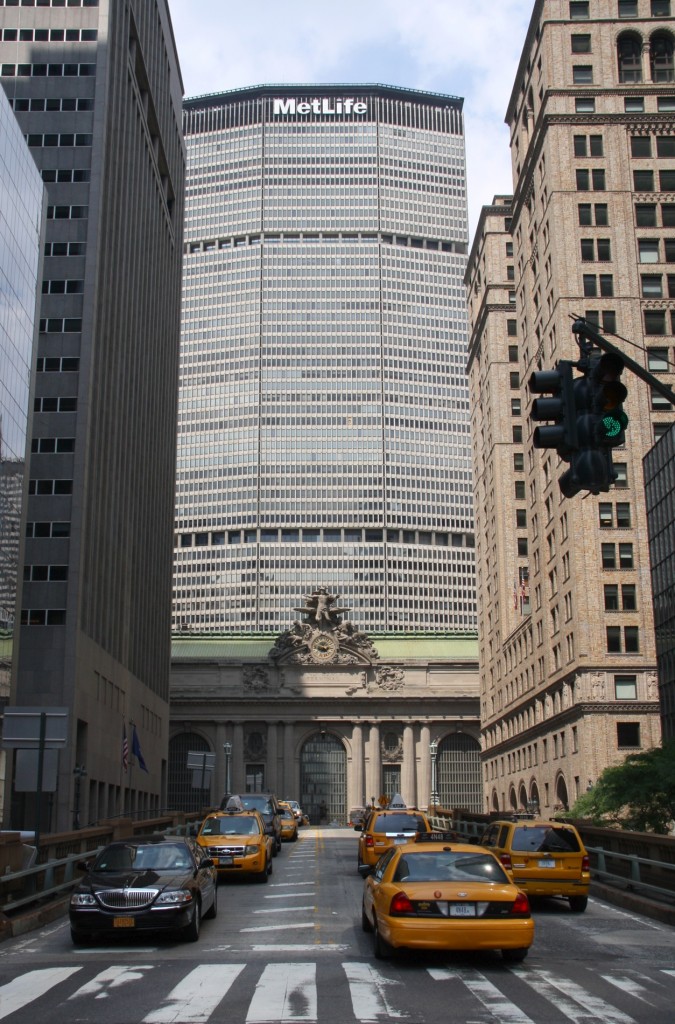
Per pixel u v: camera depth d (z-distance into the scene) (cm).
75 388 7669
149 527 10519
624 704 7112
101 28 8362
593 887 3281
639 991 1641
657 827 4672
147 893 2125
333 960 1917
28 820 6831
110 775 8362
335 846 6091
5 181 6334
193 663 14000
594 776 7025
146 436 10338
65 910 2752
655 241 7819
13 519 6619
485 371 11556
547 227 8162
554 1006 1514
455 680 14025
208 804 13588
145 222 10312
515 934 1759
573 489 1460
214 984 1678
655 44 8262
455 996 1577
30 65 8275
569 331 7588
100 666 8006
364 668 14000
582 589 7288
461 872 1892
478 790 13862
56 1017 1438
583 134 8019
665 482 6825
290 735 13825
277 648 14038
